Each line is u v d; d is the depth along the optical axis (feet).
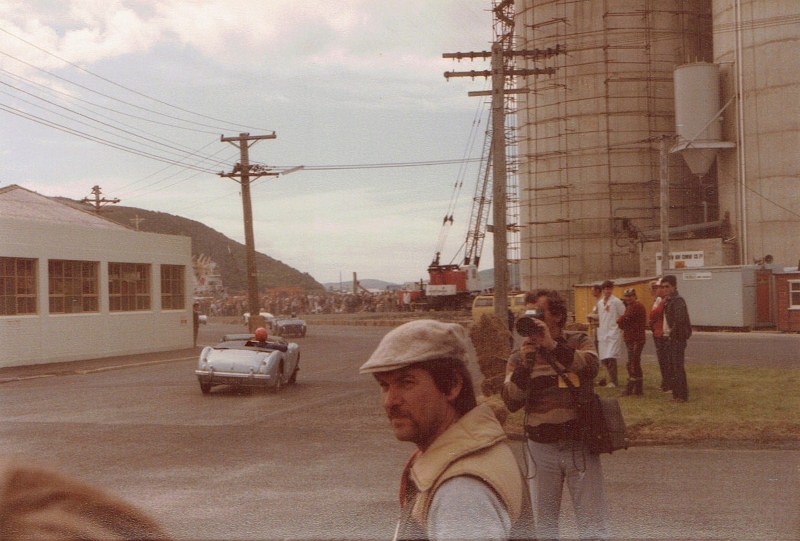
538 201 219.61
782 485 21.91
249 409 44.50
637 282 116.67
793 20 165.48
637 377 43.39
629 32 211.61
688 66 180.14
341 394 51.55
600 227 211.41
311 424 38.42
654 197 210.18
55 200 110.83
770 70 167.22
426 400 5.21
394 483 23.00
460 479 4.79
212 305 343.46
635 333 43.34
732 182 177.58
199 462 27.12
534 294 14.93
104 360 96.32
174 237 118.83
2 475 2.11
